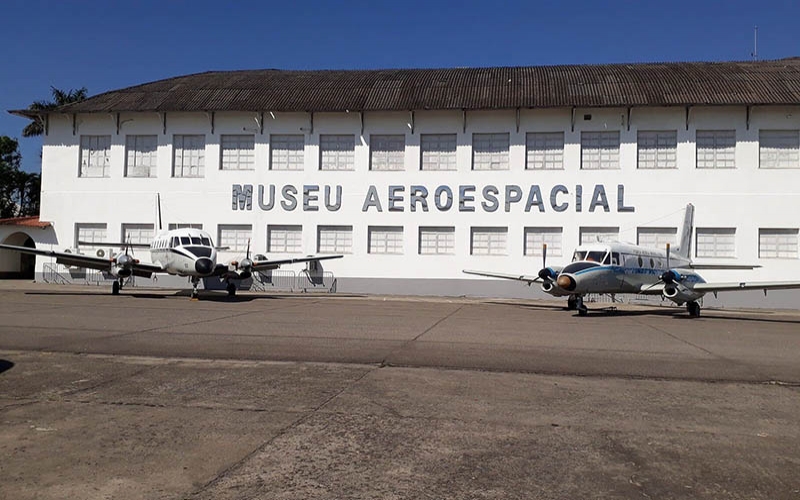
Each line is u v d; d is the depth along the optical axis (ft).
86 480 15.06
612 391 26.76
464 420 21.35
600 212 103.40
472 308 80.07
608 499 14.44
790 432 20.45
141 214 113.50
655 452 18.07
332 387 26.45
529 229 105.70
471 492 14.78
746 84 103.81
